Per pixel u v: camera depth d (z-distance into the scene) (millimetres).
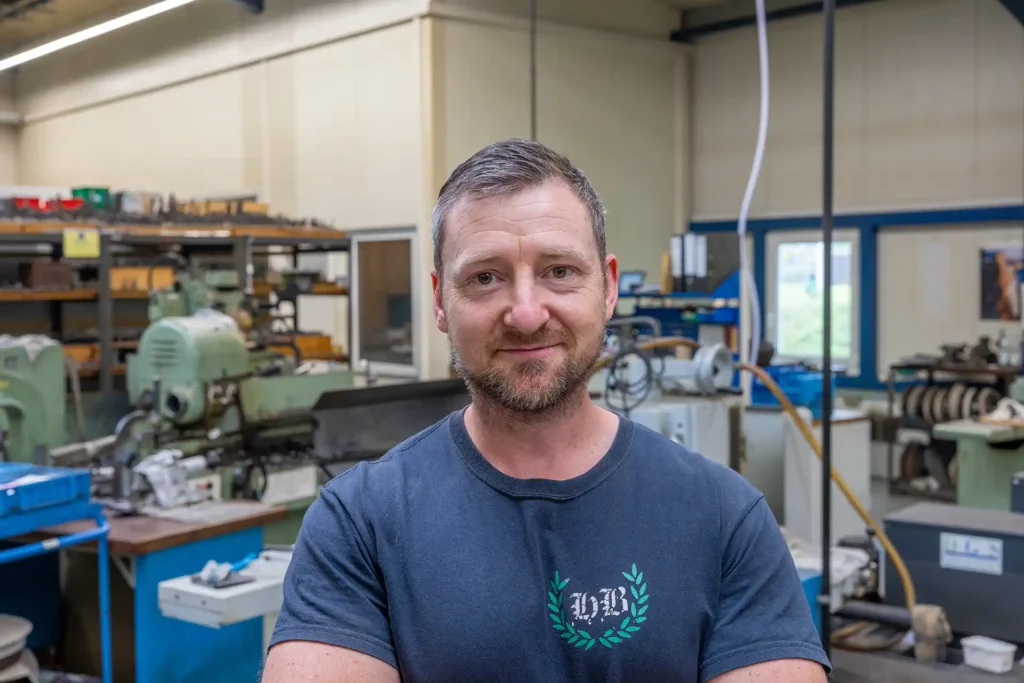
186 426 3297
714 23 7625
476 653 926
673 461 1018
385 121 6488
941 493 5918
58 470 2568
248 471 3373
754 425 3838
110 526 2730
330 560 979
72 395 3984
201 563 2746
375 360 6613
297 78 7117
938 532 2941
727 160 7738
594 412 1040
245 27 7484
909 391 6133
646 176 7551
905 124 6762
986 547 2859
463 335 971
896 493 6137
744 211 3258
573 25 6957
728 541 979
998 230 6402
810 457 3627
